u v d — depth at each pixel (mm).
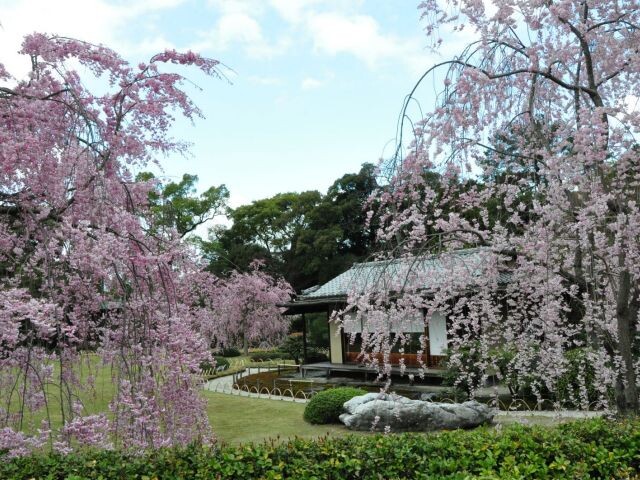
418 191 4512
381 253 4668
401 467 3719
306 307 15812
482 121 4758
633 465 3631
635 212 3990
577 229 4055
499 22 4223
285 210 27281
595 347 4750
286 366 17641
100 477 3500
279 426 8773
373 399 8531
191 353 3643
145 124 4859
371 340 4641
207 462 3756
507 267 4719
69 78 4352
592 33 4293
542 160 4652
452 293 4594
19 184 3828
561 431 4117
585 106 4270
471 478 3227
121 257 3322
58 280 3881
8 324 2773
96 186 3676
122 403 3229
